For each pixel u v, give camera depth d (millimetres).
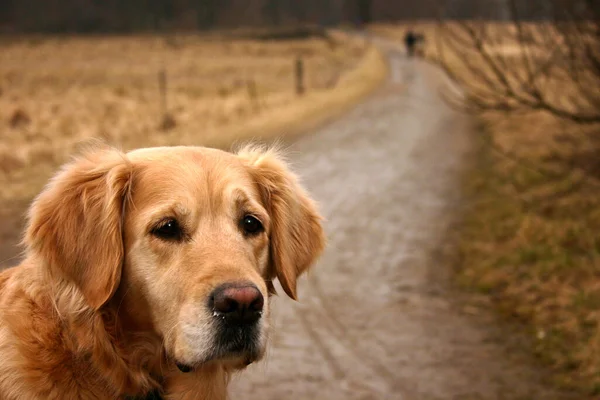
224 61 49656
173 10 114375
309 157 14508
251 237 3168
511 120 16734
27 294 2941
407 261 8375
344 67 45531
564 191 9719
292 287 3398
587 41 8070
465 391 5355
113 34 93688
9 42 70438
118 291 3014
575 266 7402
